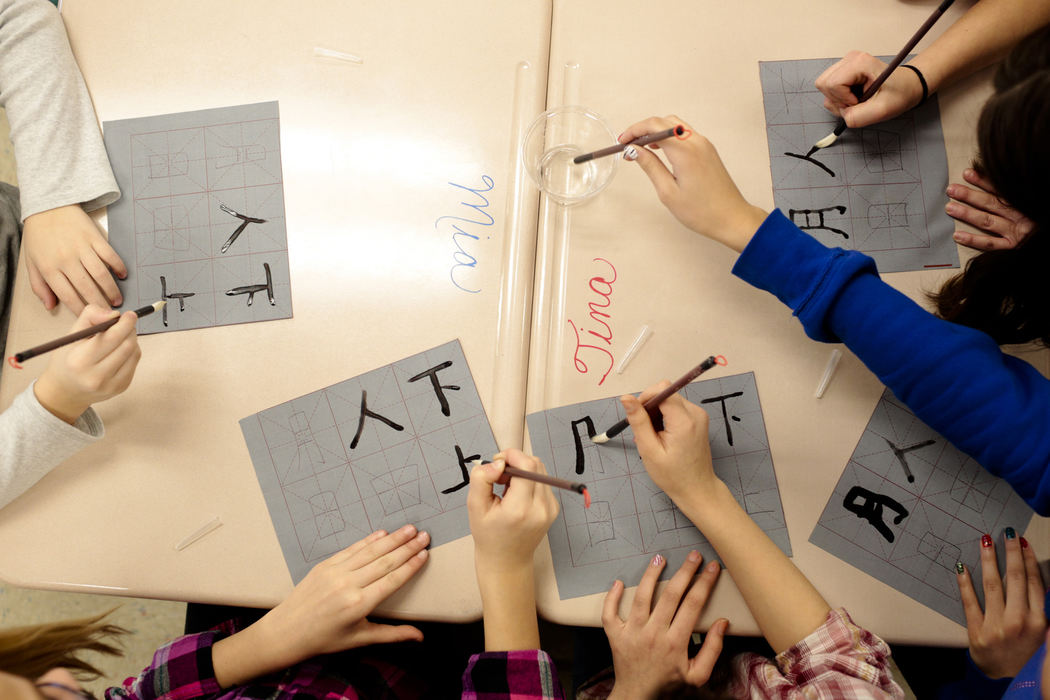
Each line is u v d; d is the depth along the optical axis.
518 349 0.82
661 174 0.78
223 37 0.88
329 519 0.80
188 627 0.99
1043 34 0.61
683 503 0.77
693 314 0.82
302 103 0.87
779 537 0.79
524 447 0.81
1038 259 0.73
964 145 0.84
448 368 0.82
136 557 0.81
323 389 0.82
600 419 0.81
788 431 0.80
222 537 0.81
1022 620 0.75
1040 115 0.58
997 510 0.78
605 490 0.80
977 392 0.70
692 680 0.76
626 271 0.83
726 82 0.86
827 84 0.82
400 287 0.83
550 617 0.79
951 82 0.84
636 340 0.82
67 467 0.82
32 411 0.77
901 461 0.79
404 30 0.87
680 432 0.75
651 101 0.86
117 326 0.76
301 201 0.85
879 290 0.73
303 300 0.83
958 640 0.77
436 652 1.00
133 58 0.88
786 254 0.74
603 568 0.79
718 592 0.79
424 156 0.85
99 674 0.79
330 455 0.81
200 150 0.86
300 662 0.84
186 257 0.85
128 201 0.86
